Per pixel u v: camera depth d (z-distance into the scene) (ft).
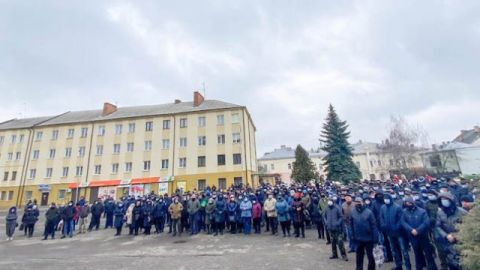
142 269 27.50
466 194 23.06
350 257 28.50
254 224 45.70
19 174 137.49
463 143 176.65
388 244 27.22
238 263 28.04
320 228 38.40
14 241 49.29
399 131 133.69
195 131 129.18
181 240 42.55
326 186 55.06
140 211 50.39
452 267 20.12
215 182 119.96
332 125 117.50
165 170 125.70
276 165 228.02
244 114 128.57
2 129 146.61
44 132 142.31
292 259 28.48
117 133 135.74
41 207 122.62
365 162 218.18
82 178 130.82
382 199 28.22
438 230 21.56
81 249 39.91
